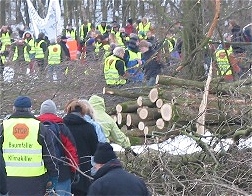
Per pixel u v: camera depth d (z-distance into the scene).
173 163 12.08
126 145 13.04
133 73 22.48
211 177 10.62
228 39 22.98
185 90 15.36
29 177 9.81
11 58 31.52
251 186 11.20
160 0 21.92
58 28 38.44
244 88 14.79
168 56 21.88
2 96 19.25
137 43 24.45
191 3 19.41
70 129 10.94
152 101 15.58
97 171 7.69
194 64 18.73
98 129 11.15
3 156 9.90
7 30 35.75
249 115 13.41
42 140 9.81
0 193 10.44
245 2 30.59
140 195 7.50
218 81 14.97
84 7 59.34
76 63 22.23
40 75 21.23
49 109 10.49
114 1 60.72
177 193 10.55
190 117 14.48
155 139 12.52
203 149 11.91
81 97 19.98
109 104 19.16
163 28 24.44
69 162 10.45
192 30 19.17
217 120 14.12
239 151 11.95
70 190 10.59
